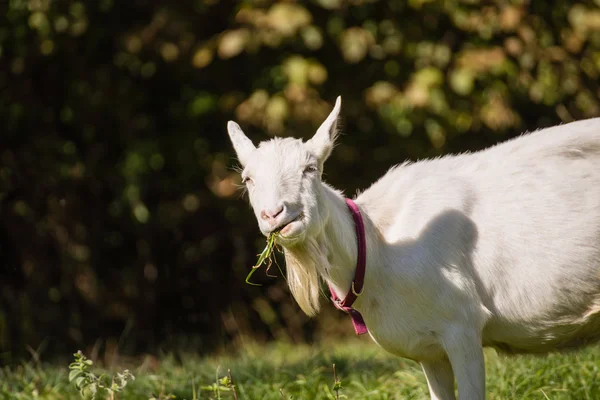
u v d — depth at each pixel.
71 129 14.60
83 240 14.88
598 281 6.23
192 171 14.02
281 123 12.49
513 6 12.99
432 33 13.38
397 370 8.57
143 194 14.24
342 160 14.12
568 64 13.62
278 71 12.94
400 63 13.29
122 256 15.36
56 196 14.65
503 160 6.53
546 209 6.28
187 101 14.08
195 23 13.81
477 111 13.04
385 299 6.29
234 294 15.52
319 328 15.31
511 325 6.37
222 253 15.59
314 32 12.54
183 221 15.29
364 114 13.61
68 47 13.61
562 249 6.22
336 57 13.55
